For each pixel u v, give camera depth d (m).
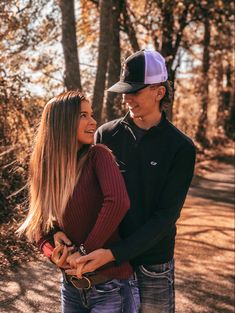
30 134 7.42
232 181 15.79
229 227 9.27
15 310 4.50
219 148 24.41
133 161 2.45
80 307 2.33
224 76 28.73
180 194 2.39
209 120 26.52
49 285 5.11
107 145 2.54
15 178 6.98
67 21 8.81
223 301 5.57
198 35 20.62
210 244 8.01
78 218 2.17
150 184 2.41
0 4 7.00
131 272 2.32
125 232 2.44
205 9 16.16
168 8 15.55
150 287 2.56
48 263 5.70
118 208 2.06
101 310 2.24
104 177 2.11
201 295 5.70
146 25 16.38
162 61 2.43
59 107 2.16
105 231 2.06
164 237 2.52
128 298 2.30
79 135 2.17
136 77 2.37
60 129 2.14
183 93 21.16
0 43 7.18
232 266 6.91
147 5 15.87
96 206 2.17
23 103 7.71
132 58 2.40
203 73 21.66
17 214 6.46
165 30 16.25
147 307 2.58
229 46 20.19
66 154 2.14
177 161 2.39
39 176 2.20
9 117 7.50
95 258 2.08
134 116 2.45
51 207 2.18
